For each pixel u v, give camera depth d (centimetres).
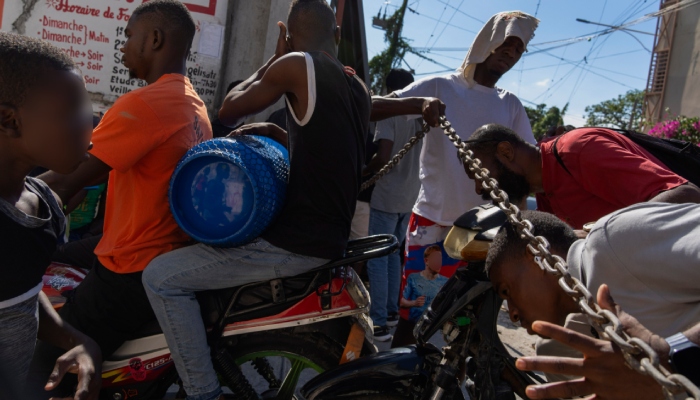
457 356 218
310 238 204
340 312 225
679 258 136
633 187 206
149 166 214
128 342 223
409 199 440
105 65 407
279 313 220
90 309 218
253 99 212
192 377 205
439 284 329
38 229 156
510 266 174
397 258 463
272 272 208
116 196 222
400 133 425
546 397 122
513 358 220
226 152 196
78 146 157
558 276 134
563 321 173
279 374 326
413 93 329
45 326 187
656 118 2228
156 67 232
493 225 218
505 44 327
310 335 232
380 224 438
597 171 216
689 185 197
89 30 401
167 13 229
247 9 430
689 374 124
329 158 203
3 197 152
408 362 220
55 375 177
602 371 118
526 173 245
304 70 202
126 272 215
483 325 213
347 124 208
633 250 143
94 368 182
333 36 231
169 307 202
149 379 224
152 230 216
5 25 388
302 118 204
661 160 223
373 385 218
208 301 218
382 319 426
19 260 152
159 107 212
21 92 145
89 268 271
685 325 142
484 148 246
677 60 2164
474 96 336
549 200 242
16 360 162
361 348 234
